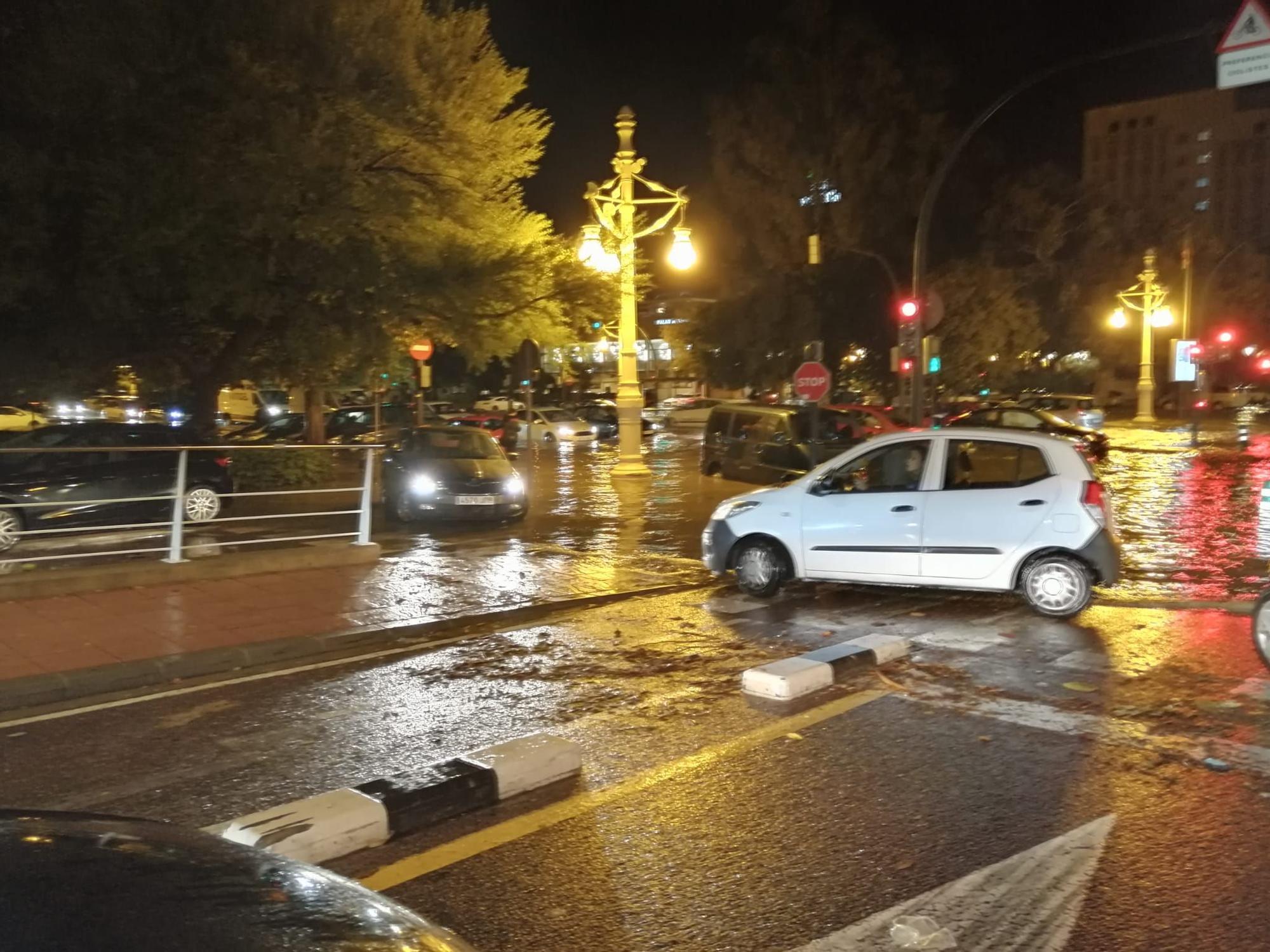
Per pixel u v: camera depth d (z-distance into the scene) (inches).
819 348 608.7
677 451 1349.7
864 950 142.8
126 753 228.7
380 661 311.6
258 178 650.2
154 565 403.5
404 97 747.4
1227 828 181.3
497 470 632.4
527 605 378.3
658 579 438.6
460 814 191.9
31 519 526.0
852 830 182.9
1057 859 169.5
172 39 684.1
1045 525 349.7
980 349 1606.8
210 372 807.7
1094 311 1893.5
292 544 529.0
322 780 210.8
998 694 265.0
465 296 773.3
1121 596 397.4
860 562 375.2
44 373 722.8
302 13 705.0
